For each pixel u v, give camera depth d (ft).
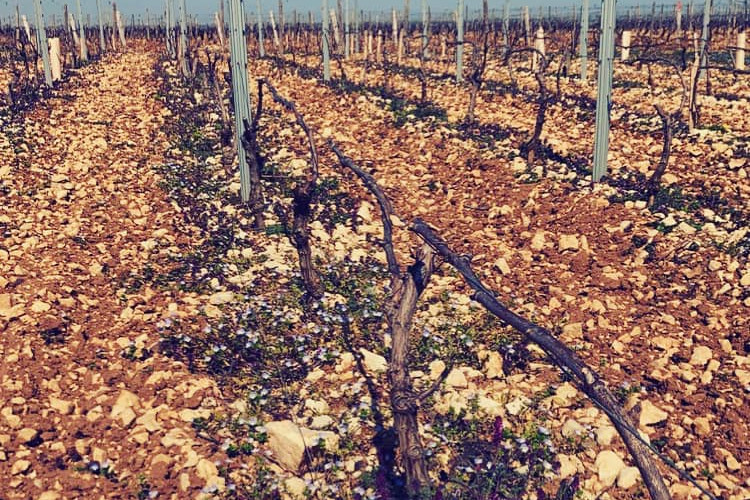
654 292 16.88
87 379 12.64
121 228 19.10
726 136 25.07
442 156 24.68
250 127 20.04
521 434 11.49
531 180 22.29
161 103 30.73
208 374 13.17
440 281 17.47
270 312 15.33
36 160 22.94
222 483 10.22
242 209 20.53
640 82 37.76
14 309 14.47
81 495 9.90
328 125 27.86
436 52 54.19
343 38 51.85
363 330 14.97
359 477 10.55
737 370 13.48
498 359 13.57
